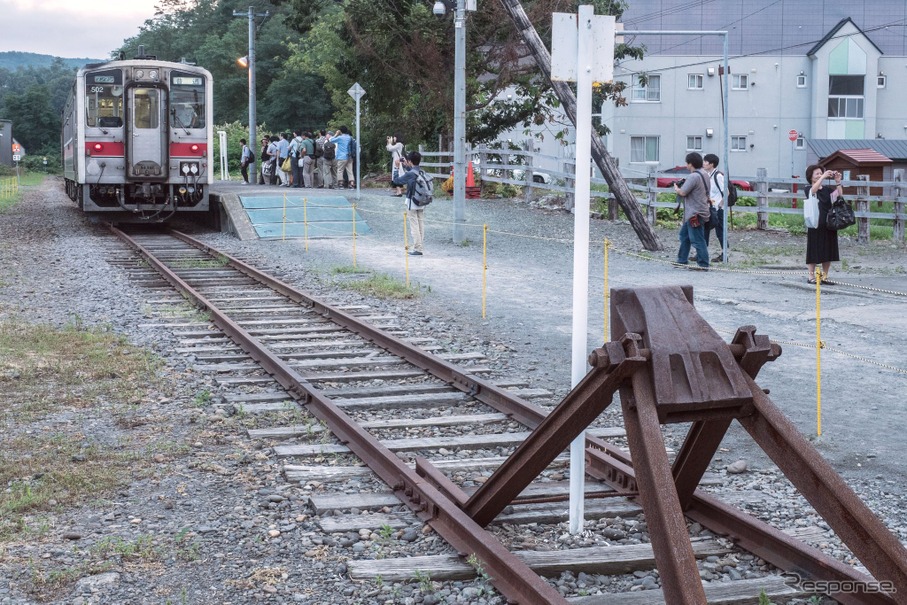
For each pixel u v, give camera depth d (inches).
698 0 1868.8
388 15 1332.4
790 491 255.3
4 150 3900.1
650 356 175.9
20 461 275.6
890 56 1909.4
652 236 842.8
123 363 399.9
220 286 641.0
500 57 1334.9
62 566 206.4
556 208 1133.1
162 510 242.1
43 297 586.6
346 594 192.9
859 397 357.1
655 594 189.8
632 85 1866.4
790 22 1882.4
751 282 652.1
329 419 317.4
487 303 573.3
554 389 370.6
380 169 1838.1
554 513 236.2
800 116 1893.5
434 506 229.1
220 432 308.5
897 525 229.9
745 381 177.9
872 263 767.7
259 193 1115.9
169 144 995.3
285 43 3363.7
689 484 222.4
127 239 928.3
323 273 705.0
